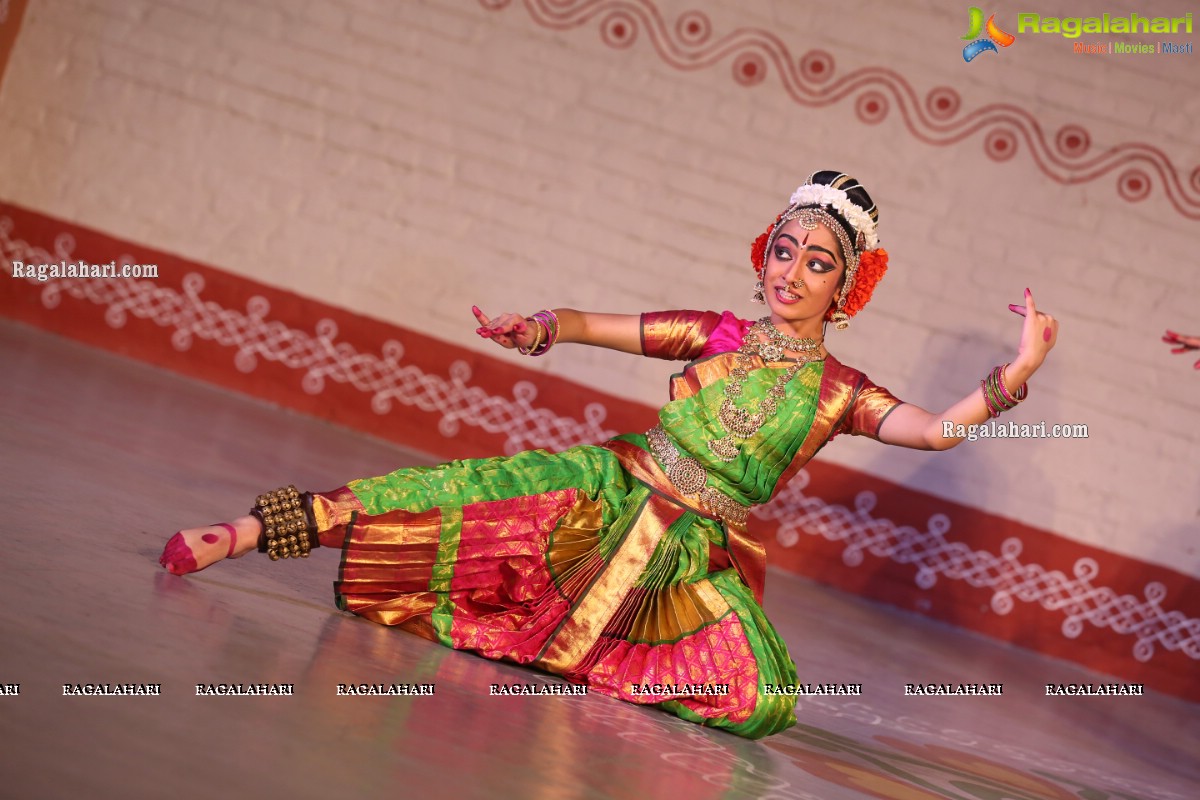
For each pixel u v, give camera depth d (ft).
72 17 38.40
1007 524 36.45
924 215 36.70
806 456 16.89
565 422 37.83
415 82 37.99
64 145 38.37
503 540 15.90
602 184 37.63
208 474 23.26
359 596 15.43
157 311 38.24
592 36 37.60
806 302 16.83
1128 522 36.04
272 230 38.24
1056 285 36.27
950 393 36.52
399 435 38.11
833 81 36.96
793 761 14.85
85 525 15.43
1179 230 35.94
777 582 34.68
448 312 38.09
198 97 38.27
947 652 31.14
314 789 8.79
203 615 12.80
